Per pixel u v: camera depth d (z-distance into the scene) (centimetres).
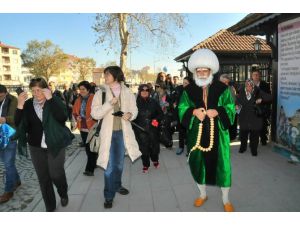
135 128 604
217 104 403
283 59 707
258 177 559
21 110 402
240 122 714
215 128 405
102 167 438
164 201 468
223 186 405
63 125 411
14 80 9169
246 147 745
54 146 396
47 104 394
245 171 595
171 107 773
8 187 491
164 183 554
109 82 443
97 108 437
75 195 505
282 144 723
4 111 483
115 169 449
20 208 458
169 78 1016
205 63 399
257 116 691
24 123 408
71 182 574
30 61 6819
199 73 407
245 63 1684
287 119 696
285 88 702
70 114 1300
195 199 471
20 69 9644
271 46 760
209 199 466
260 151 753
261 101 688
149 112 609
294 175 567
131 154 447
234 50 1614
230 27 855
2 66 9075
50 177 425
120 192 502
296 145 660
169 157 747
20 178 605
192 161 422
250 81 707
